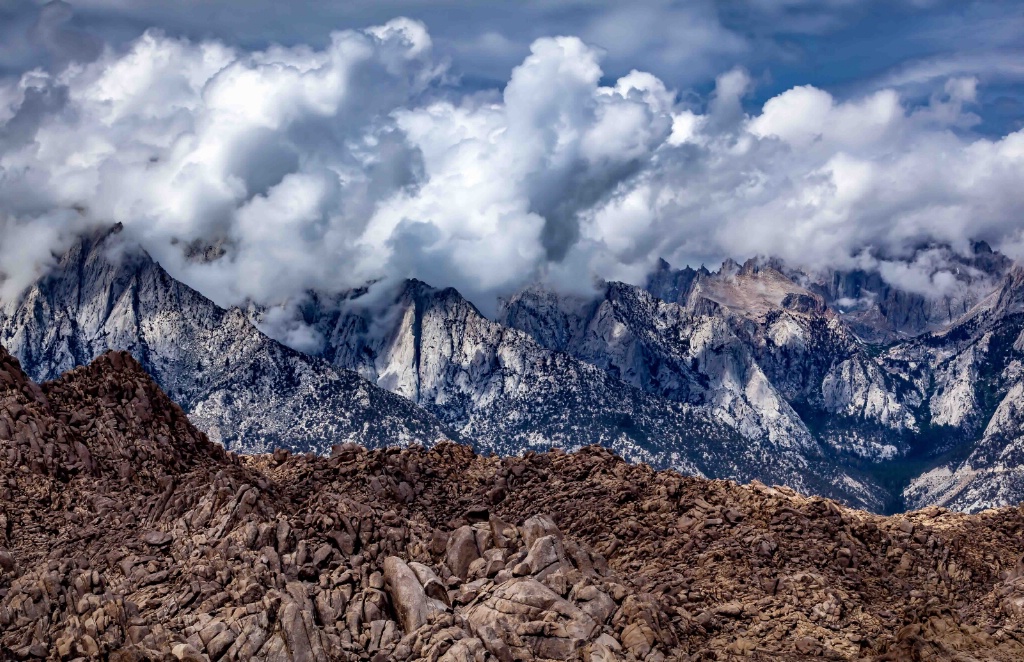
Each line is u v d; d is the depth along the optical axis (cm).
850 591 6881
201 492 6247
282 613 5038
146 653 4750
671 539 7294
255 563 5522
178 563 5553
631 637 5516
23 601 5069
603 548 7275
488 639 5184
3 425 6712
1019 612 6456
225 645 4931
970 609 6681
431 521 7575
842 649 6112
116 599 5047
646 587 6581
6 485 6288
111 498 6425
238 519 5959
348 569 5669
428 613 5331
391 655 5091
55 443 6812
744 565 6938
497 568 5934
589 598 5666
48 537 5931
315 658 4953
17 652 4784
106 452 6944
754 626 6297
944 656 5984
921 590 7175
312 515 6184
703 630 6159
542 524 6253
